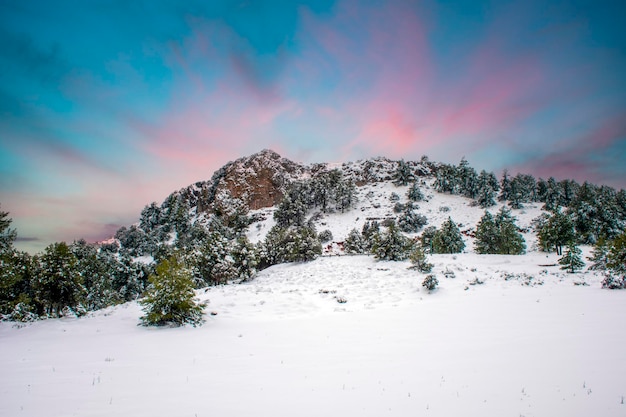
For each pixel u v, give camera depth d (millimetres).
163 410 6289
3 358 10602
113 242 110438
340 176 112875
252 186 135375
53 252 22094
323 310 21469
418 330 13922
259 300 24688
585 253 42688
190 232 91250
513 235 49062
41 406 6430
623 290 20719
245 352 11305
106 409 6301
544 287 24438
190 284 17000
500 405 6312
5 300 21703
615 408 5973
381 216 91125
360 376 8352
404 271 34219
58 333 15328
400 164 120812
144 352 11383
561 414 5852
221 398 6973
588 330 11758
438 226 79875
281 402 6734
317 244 48844
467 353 10008
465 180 106125
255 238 90875
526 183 103500
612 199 69062
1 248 20703
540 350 9742
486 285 26891
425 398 6789
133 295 48594
